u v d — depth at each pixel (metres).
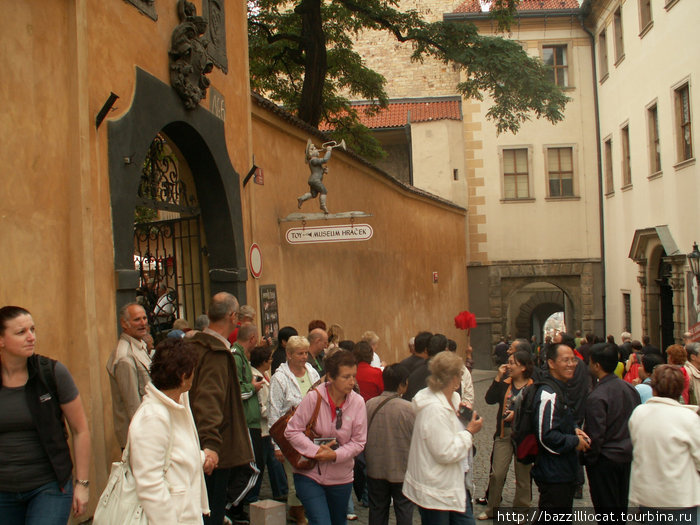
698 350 7.22
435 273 21.19
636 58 20.70
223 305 4.83
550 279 26.30
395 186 17.05
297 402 6.00
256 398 6.50
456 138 26.20
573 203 25.97
